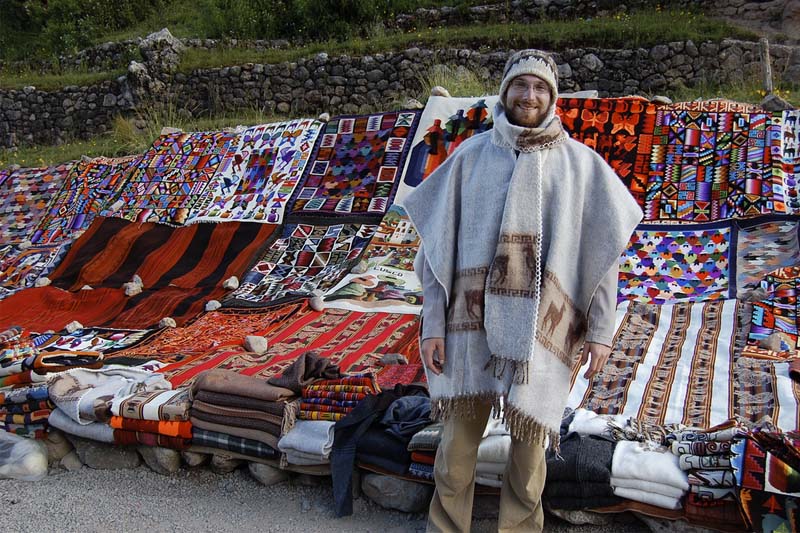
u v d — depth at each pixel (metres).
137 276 7.03
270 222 7.58
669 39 10.86
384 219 7.18
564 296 2.65
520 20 13.24
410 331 5.42
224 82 12.37
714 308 5.24
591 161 2.71
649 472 3.04
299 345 5.23
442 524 2.98
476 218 2.71
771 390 3.91
